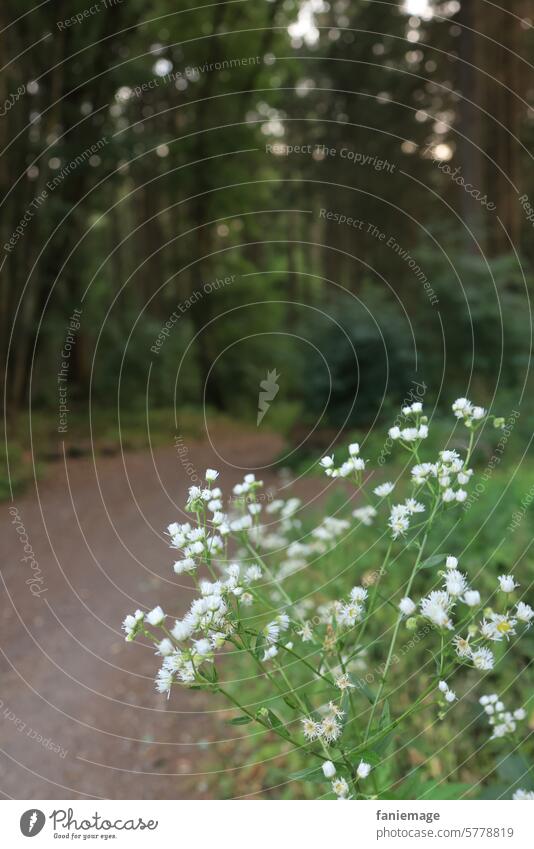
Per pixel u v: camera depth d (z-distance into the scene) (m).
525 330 9.09
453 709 2.50
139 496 8.57
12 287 11.00
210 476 1.50
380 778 1.76
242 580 1.33
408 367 9.43
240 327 20.34
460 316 9.19
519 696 2.50
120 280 21.84
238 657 3.76
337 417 10.01
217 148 18.09
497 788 1.64
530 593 2.91
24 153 10.79
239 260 21.64
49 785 3.08
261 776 2.91
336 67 18.28
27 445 10.79
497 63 13.05
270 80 19.33
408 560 3.36
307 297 25.20
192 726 3.49
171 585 5.36
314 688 2.25
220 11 16.44
